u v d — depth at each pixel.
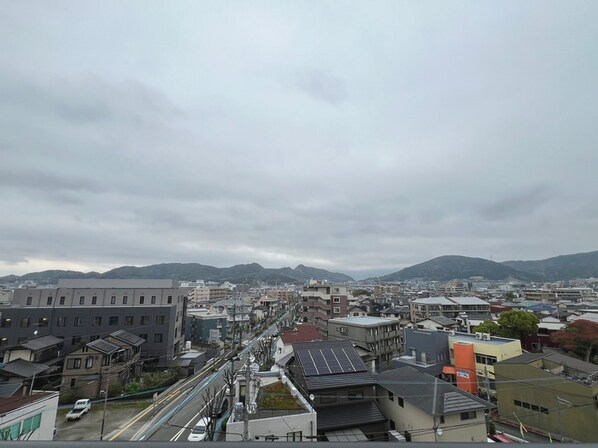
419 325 34.75
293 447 1.01
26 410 11.54
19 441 1.02
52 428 12.83
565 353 25.39
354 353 17.42
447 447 1.02
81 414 19.19
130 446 1.01
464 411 12.89
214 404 17.95
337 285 46.16
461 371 22.77
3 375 21.41
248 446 1.02
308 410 12.23
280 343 26.81
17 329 29.72
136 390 23.17
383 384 15.40
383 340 29.81
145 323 31.62
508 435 15.85
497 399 18.30
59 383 22.91
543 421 16.12
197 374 28.80
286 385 15.30
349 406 14.66
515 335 28.48
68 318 30.78
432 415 12.61
